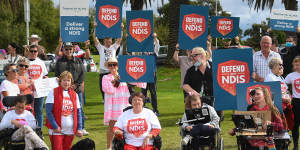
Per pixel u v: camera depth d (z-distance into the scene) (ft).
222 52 20.02
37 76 27.22
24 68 24.31
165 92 54.39
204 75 21.31
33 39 34.78
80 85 27.78
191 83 21.44
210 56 25.45
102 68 31.09
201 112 19.10
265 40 26.76
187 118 19.25
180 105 41.22
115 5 26.68
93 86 61.72
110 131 23.25
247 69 20.11
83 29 26.53
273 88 19.26
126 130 18.61
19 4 92.53
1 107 21.75
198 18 24.75
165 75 76.84
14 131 18.70
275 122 18.88
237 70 20.10
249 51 20.10
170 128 29.12
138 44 25.91
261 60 27.22
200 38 24.85
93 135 27.32
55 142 19.30
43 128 30.07
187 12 24.68
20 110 19.48
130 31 25.89
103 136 27.02
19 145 18.39
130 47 25.99
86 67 82.99
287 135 19.51
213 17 30.68
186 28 24.76
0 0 91.56
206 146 18.86
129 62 23.65
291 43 32.42
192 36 24.84
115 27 26.78
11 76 22.81
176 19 82.58
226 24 30.76
